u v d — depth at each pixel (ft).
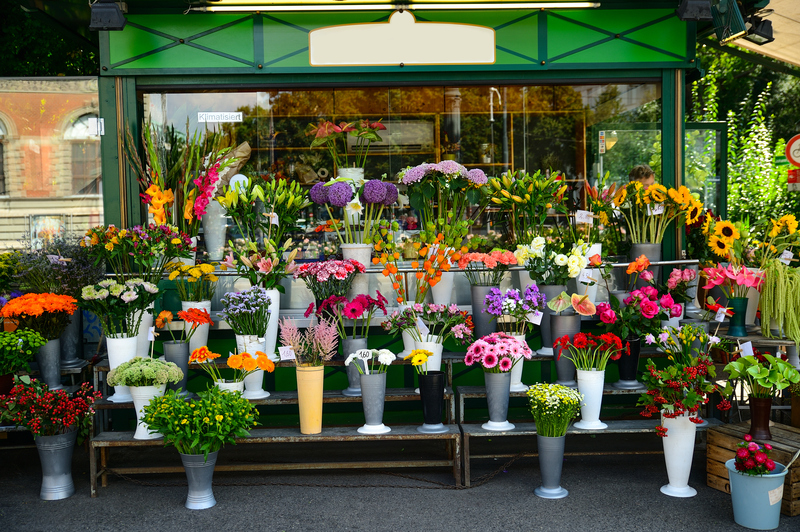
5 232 18.54
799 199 33.09
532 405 12.71
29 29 26.89
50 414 12.62
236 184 16.06
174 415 12.00
